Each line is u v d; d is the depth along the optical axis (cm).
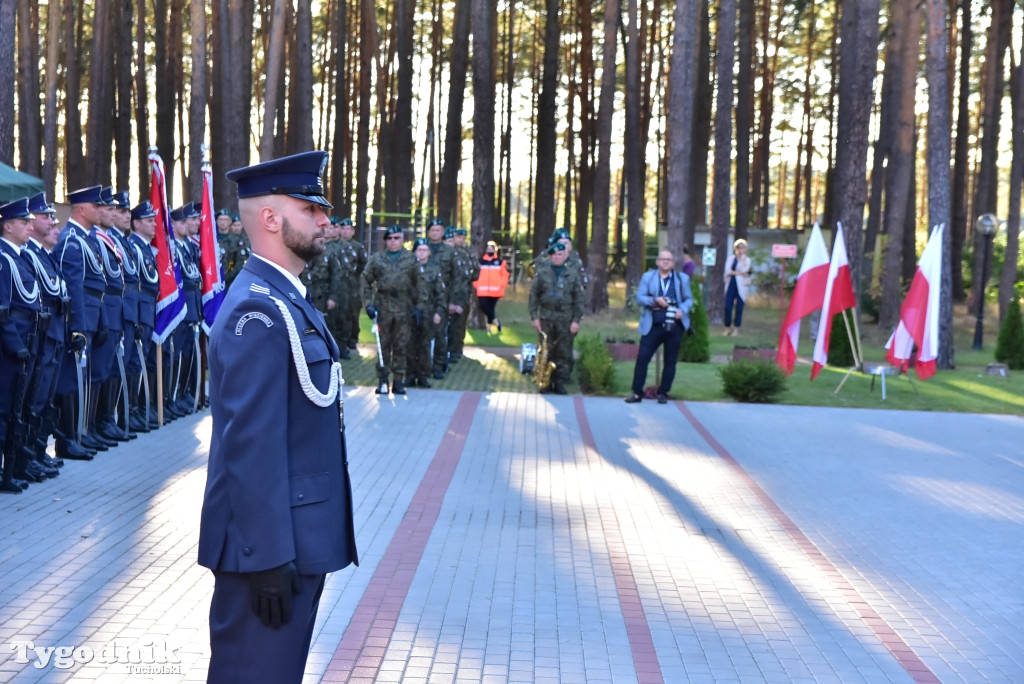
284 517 301
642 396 1326
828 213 3672
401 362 1309
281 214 322
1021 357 1834
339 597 562
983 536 726
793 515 771
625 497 809
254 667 311
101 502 733
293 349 311
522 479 859
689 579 614
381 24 3931
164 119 3061
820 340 1404
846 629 541
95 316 870
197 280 1123
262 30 3481
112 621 511
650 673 475
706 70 3108
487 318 2189
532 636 516
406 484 828
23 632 493
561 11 3841
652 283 1316
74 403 862
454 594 573
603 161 2548
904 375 1634
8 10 1287
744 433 1115
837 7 3669
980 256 2712
